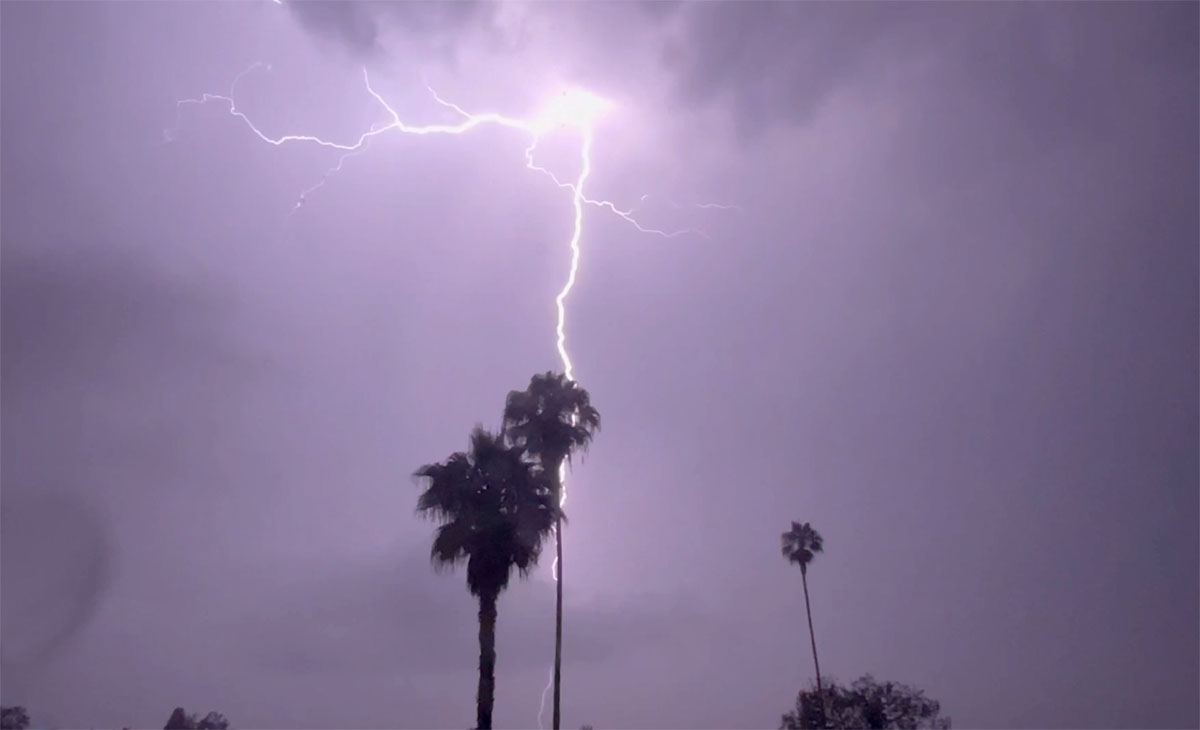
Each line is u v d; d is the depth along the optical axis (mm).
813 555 64562
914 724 65625
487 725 32062
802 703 67250
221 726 54438
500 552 33250
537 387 38156
